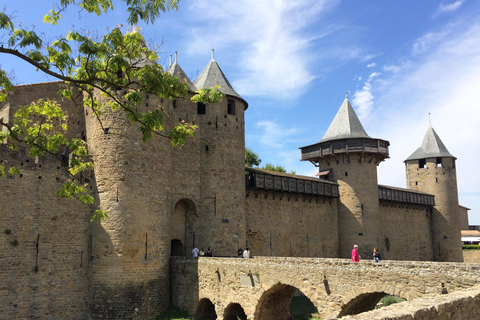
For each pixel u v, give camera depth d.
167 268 26.30
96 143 25.66
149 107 26.48
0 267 21.73
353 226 40.09
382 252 40.84
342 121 43.22
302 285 19.95
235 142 31.38
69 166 25.06
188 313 25.22
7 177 22.64
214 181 30.00
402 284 16.39
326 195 39.62
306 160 44.53
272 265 21.36
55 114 13.76
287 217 36.28
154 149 26.28
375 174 42.09
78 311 23.86
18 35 11.25
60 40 11.68
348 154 41.31
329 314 18.70
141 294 24.30
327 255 39.19
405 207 49.12
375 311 8.25
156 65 11.91
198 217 29.62
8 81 11.66
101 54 11.51
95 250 24.44
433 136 55.09
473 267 14.51
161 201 26.27
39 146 12.80
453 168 53.97
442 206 52.56
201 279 24.95
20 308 22.08
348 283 18.20
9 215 22.41
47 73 10.50
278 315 23.50
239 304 24.14
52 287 23.23
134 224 24.69
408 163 55.66
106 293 23.81
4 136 13.11
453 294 10.31
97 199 24.98
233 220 30.00
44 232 23.45
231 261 23.39
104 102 25.80
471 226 80.56
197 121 30.73
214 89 12.19
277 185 34.91
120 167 24.97
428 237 52.16
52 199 24.05
